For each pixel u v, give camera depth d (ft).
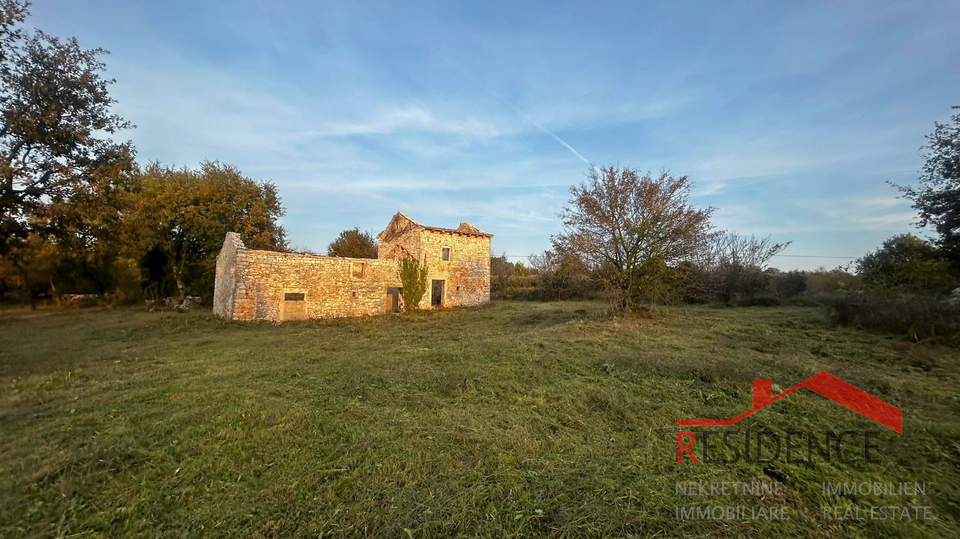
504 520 9.10
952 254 34.30
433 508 9.57
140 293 86.79
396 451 12.59
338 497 10.19
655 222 46.21
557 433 13.96
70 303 78.95
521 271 127.24
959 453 11.93
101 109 37.76
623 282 49.06
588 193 49.24
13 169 31.48
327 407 16.90
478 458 12.08
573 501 9.75
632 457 12.02
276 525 9.11
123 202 42.80
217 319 56.95
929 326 31.22
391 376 21.33
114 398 18.62
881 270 47.60
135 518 9.43
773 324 41.96
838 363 24.08
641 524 8.81
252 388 20.04
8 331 45.91
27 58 32.81
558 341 30.71
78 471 11.44
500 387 19.33
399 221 80.74
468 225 86.07
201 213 78.13
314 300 60.80
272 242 89.61
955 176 31.83
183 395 18.95
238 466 11.84
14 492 10.32
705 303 72.13
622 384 19.39
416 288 69.62
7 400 18.62
